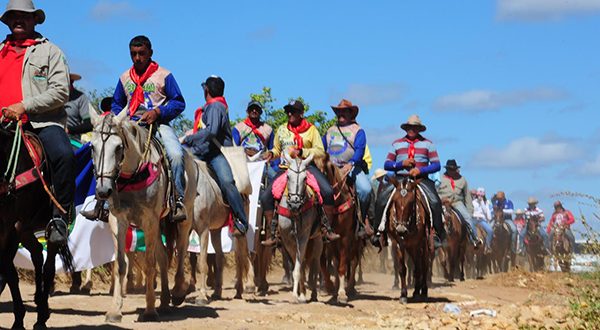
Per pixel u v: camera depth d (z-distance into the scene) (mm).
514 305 14781
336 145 16594
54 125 9297
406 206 15734
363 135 16594
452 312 14312
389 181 16031
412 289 19938
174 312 11844
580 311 12273
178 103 11258
